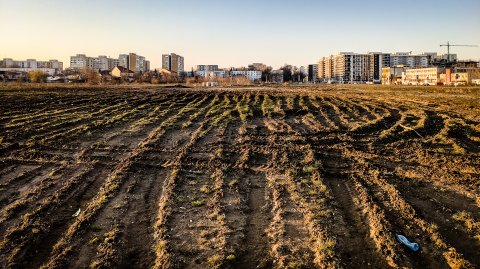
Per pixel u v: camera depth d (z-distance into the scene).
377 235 9.06
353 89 74.62
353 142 19.22
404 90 69.06
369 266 7.93
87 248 8.49
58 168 14.05
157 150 16.77
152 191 11.95
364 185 12.70
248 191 12.08
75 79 103.50
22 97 37.72
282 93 53.00
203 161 15.17
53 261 7.88
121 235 9.06
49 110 29.23
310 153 16.38
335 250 8.45
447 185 12.76
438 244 8.76
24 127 21.41
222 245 8.65
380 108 33.16
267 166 14.67
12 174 13.34
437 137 20.55
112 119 24.88
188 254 8.30
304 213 10.41
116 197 11.33
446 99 44.03
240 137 20.08
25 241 8.66
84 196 11.41
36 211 10.12
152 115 27.70
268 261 8.09
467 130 22.75
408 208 10.67
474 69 126.56
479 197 11.45
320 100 41.25
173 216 10.09
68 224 9.62
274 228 9.52
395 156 16.61
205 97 43.06
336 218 10.09
